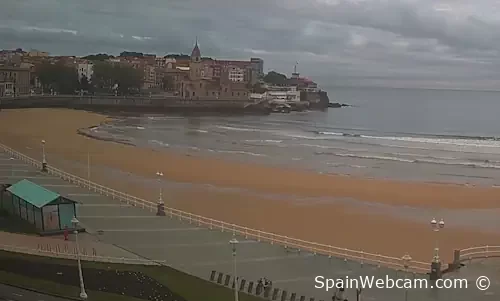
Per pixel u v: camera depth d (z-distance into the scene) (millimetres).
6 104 181125
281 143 127062
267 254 39156
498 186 76938
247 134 146000
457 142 134750
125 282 31469
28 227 41719
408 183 77625
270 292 31734
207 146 116062
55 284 30016
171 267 35469
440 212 60656
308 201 64375
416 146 126125
